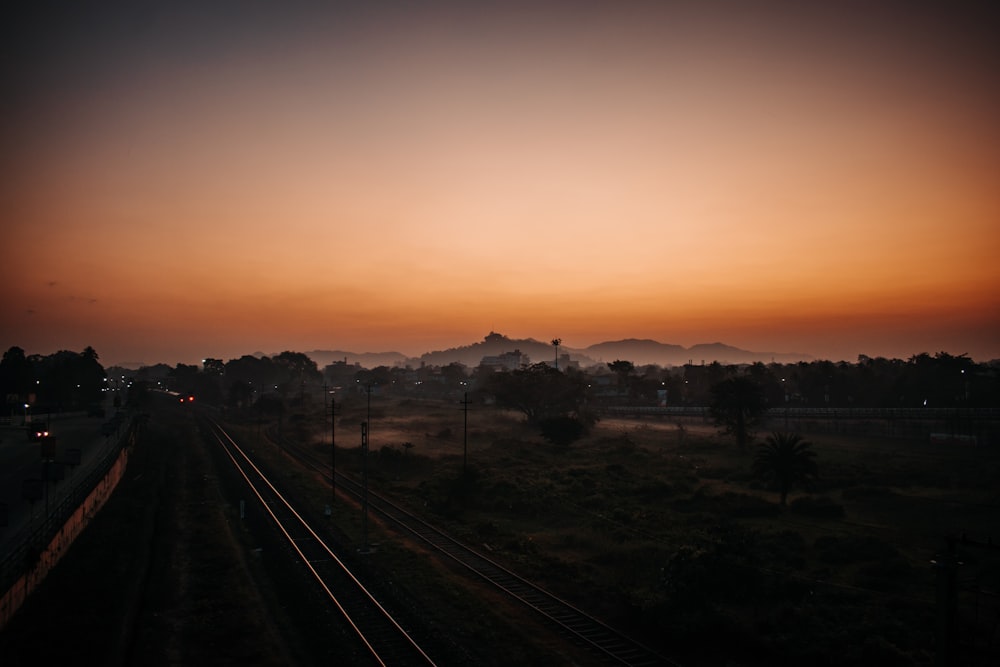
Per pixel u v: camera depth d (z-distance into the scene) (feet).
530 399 358.23
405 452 248.11
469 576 99.66
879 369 536.83
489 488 179.42
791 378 521.24
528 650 71.41
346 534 125.80
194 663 68.08
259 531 128.77
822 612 84.64
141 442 282.36
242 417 474.08
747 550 101.60
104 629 75.82
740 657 73.15
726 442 280.51
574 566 106.32
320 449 280.92
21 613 79.56
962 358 412.36
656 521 142.61
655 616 82.02
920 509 152.15
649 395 533.96
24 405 319.68
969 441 254.88
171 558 106.73
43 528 100.73
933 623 81.20
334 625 78.02
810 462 163.22
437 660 68.33
